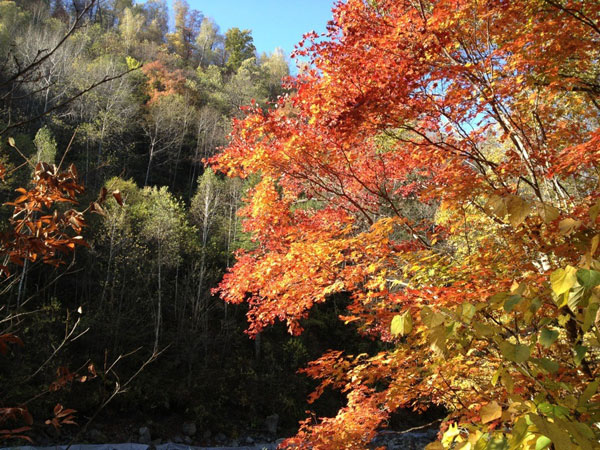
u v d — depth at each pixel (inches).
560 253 93.3
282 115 191.3
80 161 1262.3
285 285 189.3
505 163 179.9
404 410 797.9
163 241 992.9
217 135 1801.2
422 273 128.3
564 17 148.7
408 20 161.5
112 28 2566.4
